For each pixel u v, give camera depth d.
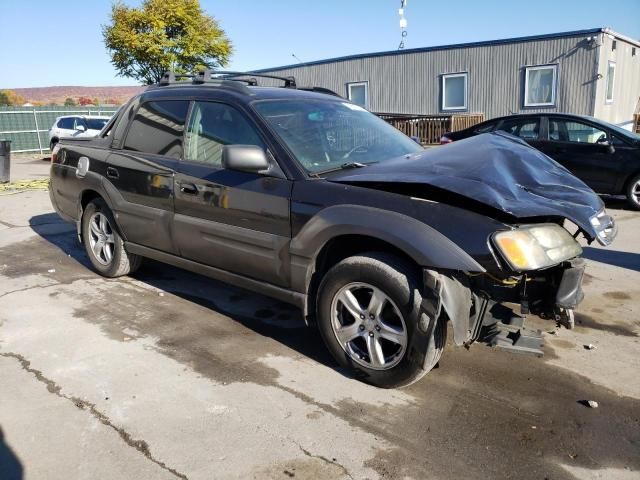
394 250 3.19
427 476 2.52
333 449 2.71
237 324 4.22
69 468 2.56
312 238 3.30
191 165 4.09
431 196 3.12
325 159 3.68
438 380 3.37
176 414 3.00
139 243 4.71
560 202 3.03
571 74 17.92
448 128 18.73
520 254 2.81
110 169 4.82
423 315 2.91
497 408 3.06
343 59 23.22
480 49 19.56
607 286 5.12
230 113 3.95
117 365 3.54
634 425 2.90
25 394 3.19
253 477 2.51
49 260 5.97
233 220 3.77
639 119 21.58
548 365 3.56
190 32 25.47
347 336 3.30
